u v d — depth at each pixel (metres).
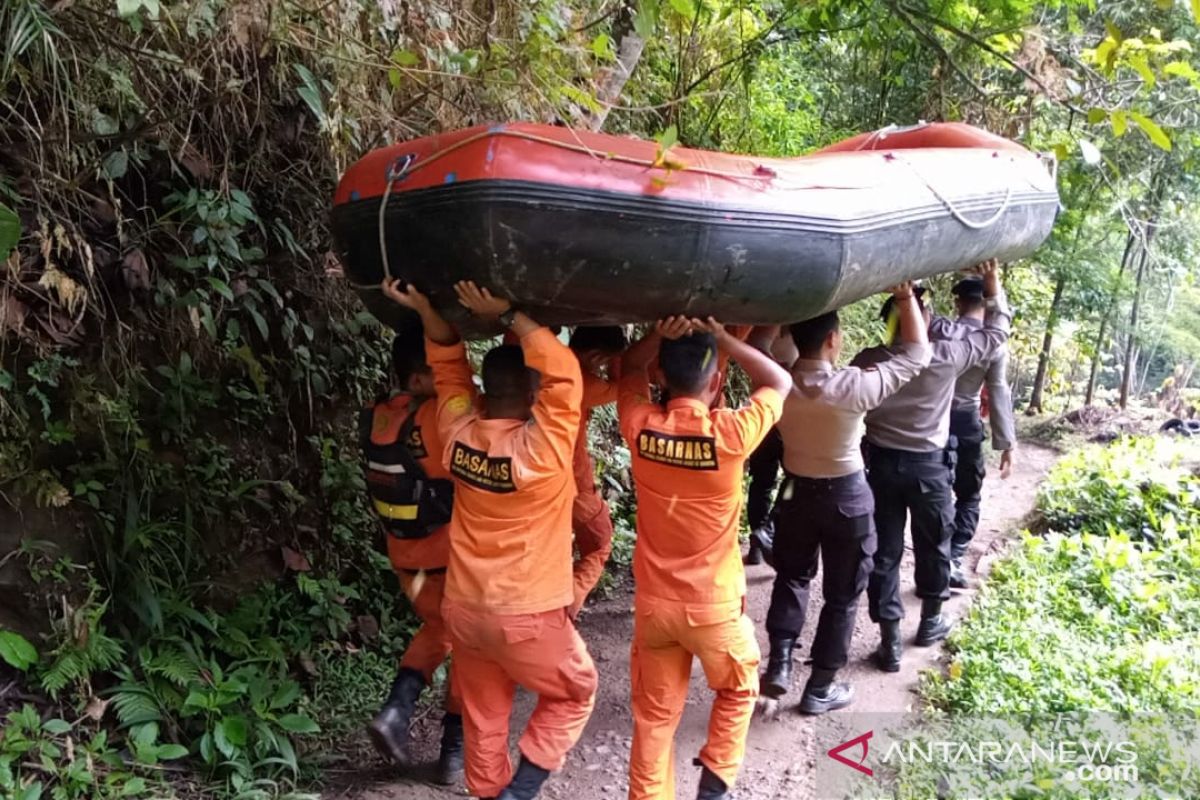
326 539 3.98
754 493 5.27
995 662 3.96
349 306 4.15
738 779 3.28
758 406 2.61
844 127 7.80
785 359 3.60
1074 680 3.78
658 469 2.63
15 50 2.47
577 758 3.42
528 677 2.57
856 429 3.39
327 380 4.06
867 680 4.02
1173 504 5.96
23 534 2.92
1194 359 11.45
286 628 3.59
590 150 2.19
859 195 2.54
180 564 3.30
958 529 5.01
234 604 3.51
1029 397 10.83
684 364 2.61
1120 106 5.05
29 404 2.97
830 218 2.39
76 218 3.07
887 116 7.10
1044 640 4.14
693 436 2.57
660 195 2.19
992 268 4.00
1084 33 6.23
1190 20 5.89
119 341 3.12
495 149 2.16
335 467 3.98
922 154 3.03
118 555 3.09
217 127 3.45
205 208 3.19
